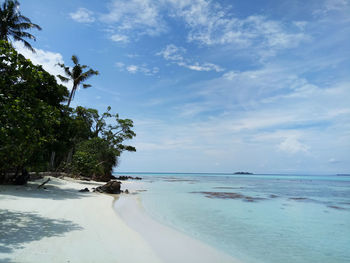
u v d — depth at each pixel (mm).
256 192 31359
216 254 7098
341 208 17781
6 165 12805
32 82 7926
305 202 21109
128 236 7676
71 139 20828
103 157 39781
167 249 6992
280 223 12219
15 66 7277
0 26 29422
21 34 30797
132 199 18766
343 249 8070
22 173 18938
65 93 18734
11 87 7539
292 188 42906
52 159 33219
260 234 9922
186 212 14523
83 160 30484
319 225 11930
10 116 6434
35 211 9555
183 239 8367
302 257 7230
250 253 7438
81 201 13688
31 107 7738
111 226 8695
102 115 44375
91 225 8375
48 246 5758
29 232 6699
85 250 5832
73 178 32656
